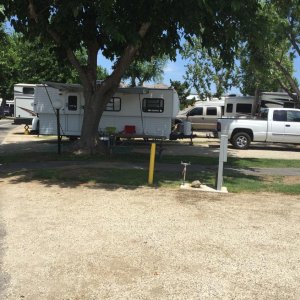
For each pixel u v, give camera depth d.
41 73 35.22
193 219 7.08
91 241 5.89
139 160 14.21
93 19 13.81
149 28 13.31
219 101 32.81
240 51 18.53
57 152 15.50
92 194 8.88
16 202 8.09
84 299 4.23
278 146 21.47
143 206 7.90
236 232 6.42
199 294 4.36
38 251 5.50
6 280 4.64
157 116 19.77
